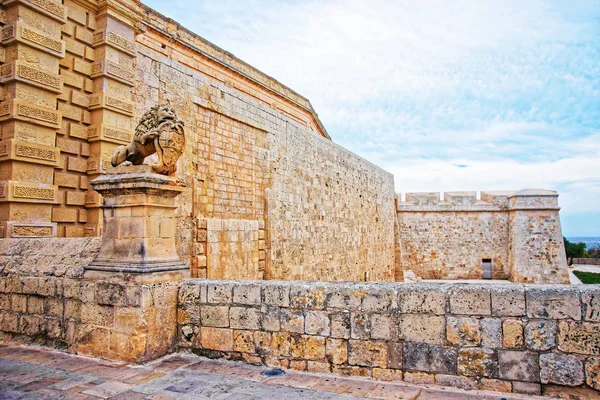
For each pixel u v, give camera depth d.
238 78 20.36
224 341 5.95
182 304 6.25
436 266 34.38
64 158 9.05
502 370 4.73
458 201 34.50
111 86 9.71
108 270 6.06
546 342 4.62
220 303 6.02
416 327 5.05
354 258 24.25
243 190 14.17
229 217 13.43
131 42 10.20
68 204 9.09
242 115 14.12
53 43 8.60
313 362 5.46
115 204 6.28
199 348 6.09
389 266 31.50
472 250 34.12
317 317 5.48
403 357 5.08
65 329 6.36
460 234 34.44
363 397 4.66
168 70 11.29
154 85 10.84
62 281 6.46
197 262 11.70
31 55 8.30
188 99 11.88
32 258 7.09
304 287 5.61
